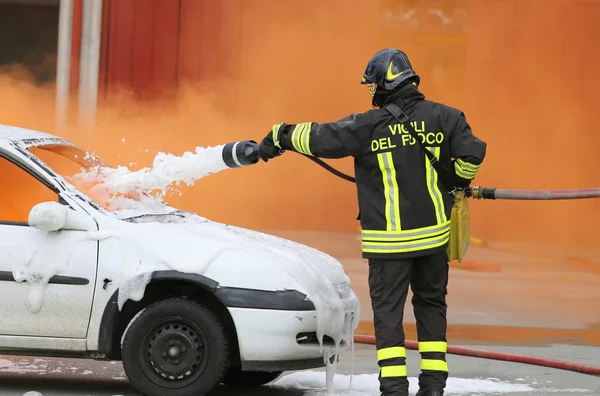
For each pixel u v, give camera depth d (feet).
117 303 44.50
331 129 43.39
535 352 64.75
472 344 67.00
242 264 44.62
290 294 44.39
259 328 43.96
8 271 44.68
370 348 63.57
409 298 88.38
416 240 42.96
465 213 44.96
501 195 46.55
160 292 45.91
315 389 50.31
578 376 56.18
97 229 45.16
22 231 45.34
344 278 49.70
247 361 44.19
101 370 53.88
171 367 44.37
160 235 45.32
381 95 44.04
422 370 45.09
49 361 55.88
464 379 53.42
